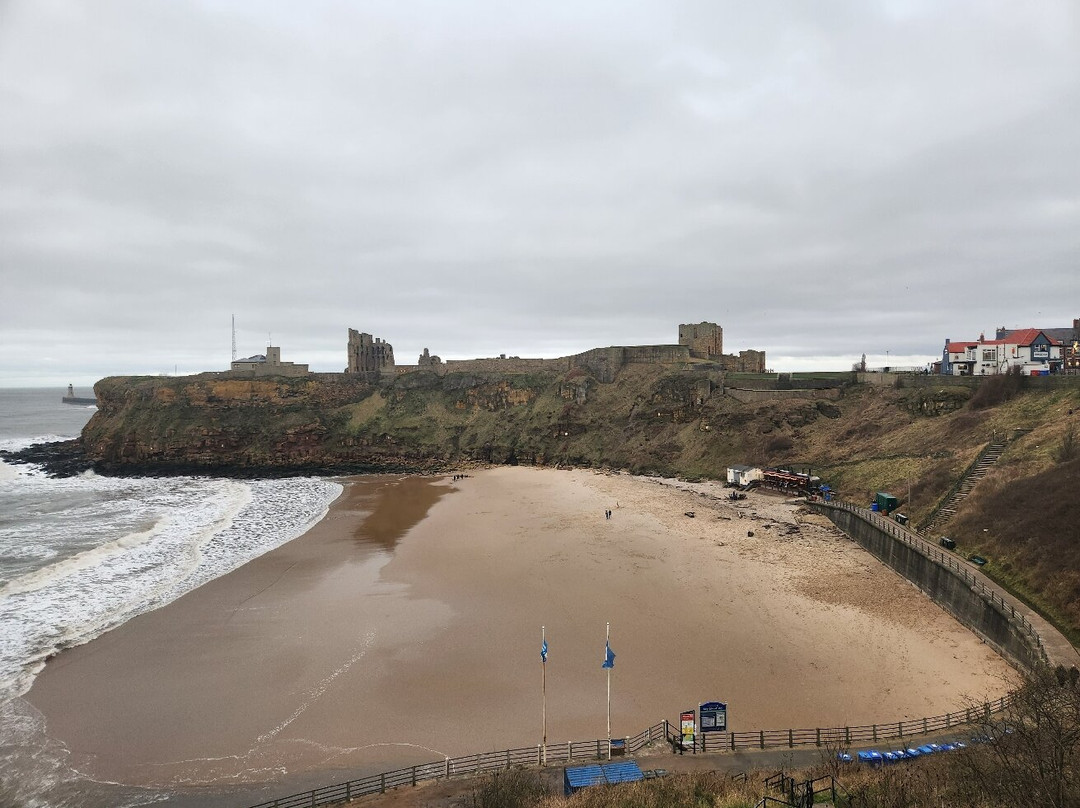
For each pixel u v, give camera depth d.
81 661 32.91
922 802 15.39
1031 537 34.25
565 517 63.12
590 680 30.38
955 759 18.55
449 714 27.88
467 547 53.84
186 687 30.38
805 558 46.31
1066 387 55.41
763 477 71.25
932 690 27.84
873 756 20.62
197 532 60.31
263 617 38.56
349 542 56.38
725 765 21.86
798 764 21.55
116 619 38.22
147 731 26.89
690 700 28.28
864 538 48.44
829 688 28.64
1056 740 13.48
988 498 41.16
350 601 41.22
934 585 37.44
